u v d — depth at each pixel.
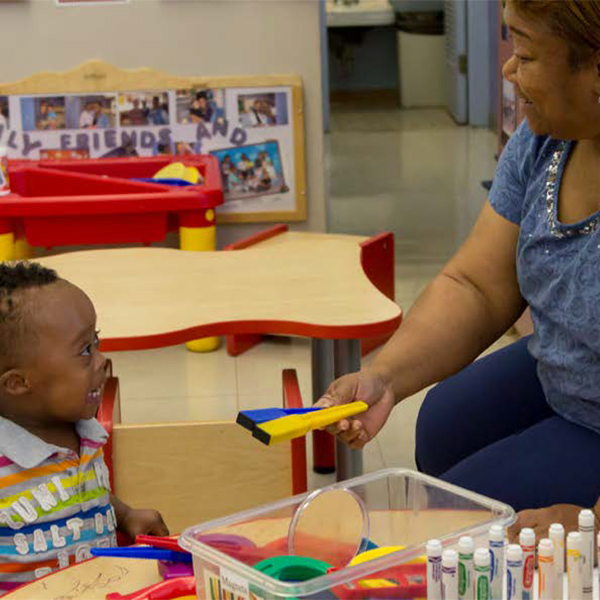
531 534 0.88
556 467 1.35
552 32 1.09
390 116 7.98
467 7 7.09
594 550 0.97
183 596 1.03
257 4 3.33
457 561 0.85
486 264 1.51
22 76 3.35
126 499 1.85
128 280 2.06
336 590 0.85
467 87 7.31
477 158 6.31
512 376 1.57
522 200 1.45
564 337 1.34
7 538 1.32
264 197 3.44
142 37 3.34
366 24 8.18
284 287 2.01
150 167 3.32
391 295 3.24
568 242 1.31
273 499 1.87
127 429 1.82
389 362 1.42
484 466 1.39
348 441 1.33
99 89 3.34
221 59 3.36
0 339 1.34
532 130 1.23
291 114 3.37
